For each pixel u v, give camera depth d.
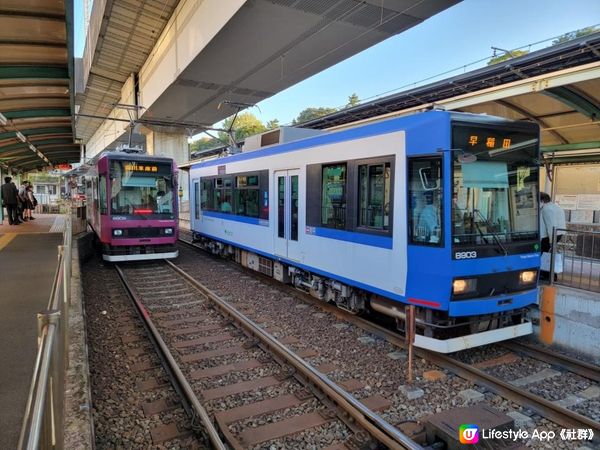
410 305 5.10
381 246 6.00
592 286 6.31
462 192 5.17
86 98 29.28
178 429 3.91
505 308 5.45
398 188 5.68
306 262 7.95
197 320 7.15
